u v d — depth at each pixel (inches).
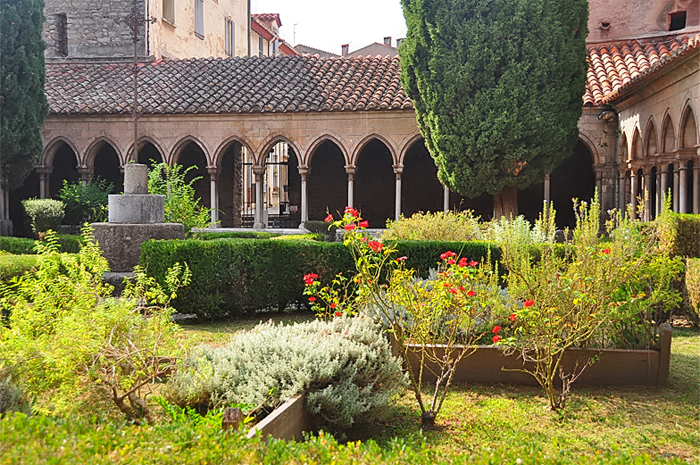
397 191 702.5
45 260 219.5
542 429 189.3
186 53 1037.2
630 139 616.1
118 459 107.6
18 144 649.6
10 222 666.8
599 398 219.3
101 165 872.9
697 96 454.6
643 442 178.4
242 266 356.5
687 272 329.7
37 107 674.8
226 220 888.3
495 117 573.3
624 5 738.2
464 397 221.6
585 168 818.8
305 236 538.9
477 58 569.3
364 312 238.8
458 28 572.1
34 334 192.4
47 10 918.4
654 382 233.1
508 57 568.4
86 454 106.7
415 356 239.5
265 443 127.9
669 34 711.7
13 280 223.1
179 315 367.6
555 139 575.2
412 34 604.1
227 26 1234.0
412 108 680.4
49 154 742.5
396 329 208.8
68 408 171.9
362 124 706.8
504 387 233.8
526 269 256.2
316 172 897.5
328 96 721.0
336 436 183.0
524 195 832.9
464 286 213.9
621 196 653.9
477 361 237.6
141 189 422.9
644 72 517.3
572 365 234.8
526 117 569.0
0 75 633.0
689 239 346.6
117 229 401.7
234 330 321.7
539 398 220.1
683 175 491.5
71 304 201.3
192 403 182.9
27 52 656.4
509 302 258.8
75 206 668.1
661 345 232.8
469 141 579.5
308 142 716.7
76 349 173.6
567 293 227.1
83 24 909.2
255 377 181.8
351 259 369.4
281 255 370.3
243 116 722.2
